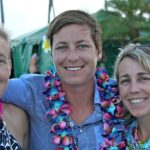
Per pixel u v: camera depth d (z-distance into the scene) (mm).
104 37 13555
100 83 3113
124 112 2988
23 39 10508
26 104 2938
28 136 2984
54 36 2832
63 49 2807
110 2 17141
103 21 15750
